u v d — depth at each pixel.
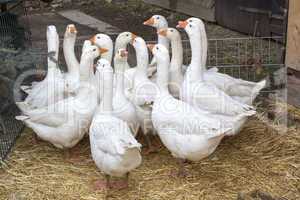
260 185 2.39
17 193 2.38
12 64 3.17
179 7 6.53
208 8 5.88
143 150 2.78
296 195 2.31
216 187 2.39
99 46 2.99
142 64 2.82
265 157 2.65
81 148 2.83
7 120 3.05
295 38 3.36
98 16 6.54
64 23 6.17
